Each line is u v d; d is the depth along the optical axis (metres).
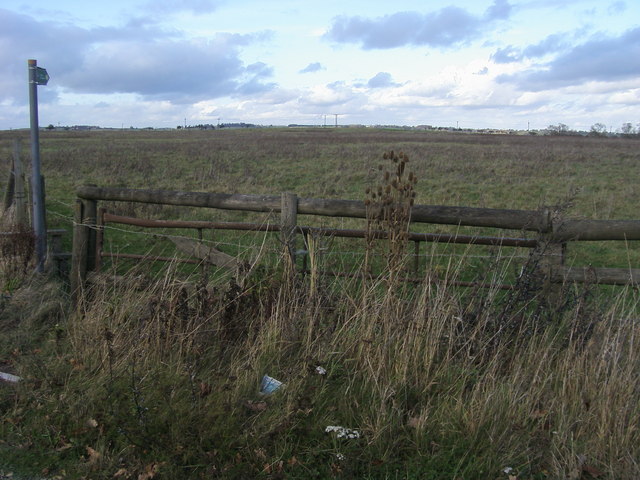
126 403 3.54
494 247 4.54
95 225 5.77
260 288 4.51
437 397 3.57
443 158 26.66
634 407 3.28
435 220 4.51
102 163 22.88
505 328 4.03
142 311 4.54
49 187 16.39
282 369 3.95
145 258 5.75
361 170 21.39
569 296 4.23
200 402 3.49
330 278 4.79
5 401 3.73
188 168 22.98
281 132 82.06
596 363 3.57
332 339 4.07
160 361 3.99
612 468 2.97
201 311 4.37
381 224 4.53
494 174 20.38
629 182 18.22
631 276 4.18
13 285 5.97
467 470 3.01
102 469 3.09
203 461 3.08
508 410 3.35
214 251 5.30
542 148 35.53
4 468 3.11
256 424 3.34
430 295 4.09
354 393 3.65
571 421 3.33
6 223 7.84
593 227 4.17
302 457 3.17
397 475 3.02
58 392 3.77
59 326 4.87
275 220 5.00
